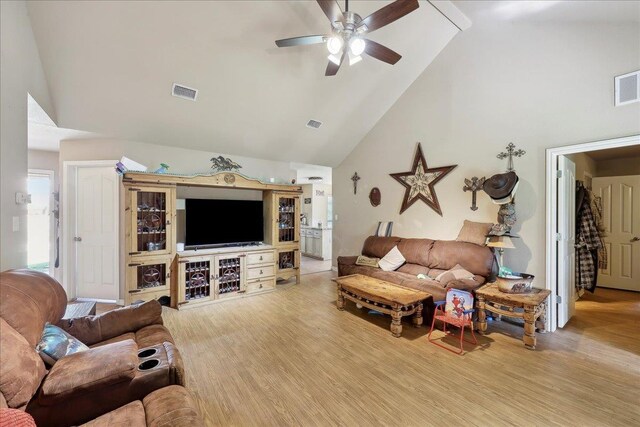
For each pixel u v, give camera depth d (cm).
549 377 218
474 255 343
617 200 457
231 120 407
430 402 190
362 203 545
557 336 288
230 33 297
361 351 260
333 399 193
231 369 229
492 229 332
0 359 106
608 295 422
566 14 276
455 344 274
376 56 276
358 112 474
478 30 361
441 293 309
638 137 249
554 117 300
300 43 247
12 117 196
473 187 371
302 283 499
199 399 193
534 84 314
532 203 318
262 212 478
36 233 609
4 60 187
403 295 306
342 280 367
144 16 263
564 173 304
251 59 331
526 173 322
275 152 505
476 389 204
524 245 325
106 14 254
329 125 481
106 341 193
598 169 491
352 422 172
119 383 133
